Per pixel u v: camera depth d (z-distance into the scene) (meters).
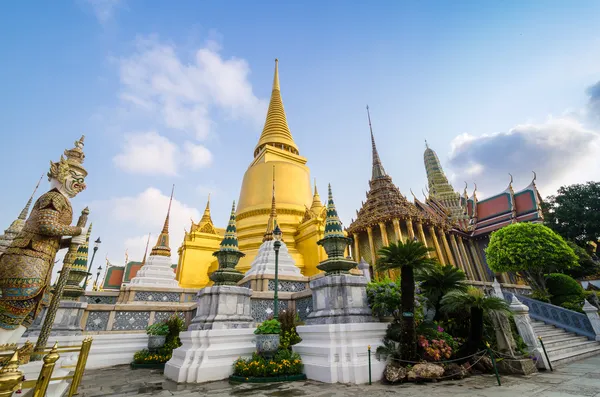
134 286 16.45
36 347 6.64
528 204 46.72
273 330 9.34
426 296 11.68
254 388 7.55
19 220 13.70
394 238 40.97
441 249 43.47
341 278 9.48
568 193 41.00
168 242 20.86
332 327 8.55
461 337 10.84
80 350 6.55
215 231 26.91
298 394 6.82
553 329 16.89
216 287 10.26
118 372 10.66
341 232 10.44
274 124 38.81
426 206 52.06
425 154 82.50
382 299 9.57
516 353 9.80
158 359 11.93
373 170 50.22
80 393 7.36
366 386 7.50
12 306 5.20
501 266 28.31
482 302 9.68
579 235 38.22
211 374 8.77
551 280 26.00
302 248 25.17
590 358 12.86
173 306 15.30
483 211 52.19
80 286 13.62
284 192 29.98
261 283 15.25
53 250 5.82
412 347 8.42
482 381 8.05
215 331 9.38
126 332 14.01
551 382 7.88
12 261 5.29
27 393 5.35
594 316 16.19
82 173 6.47
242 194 31.95
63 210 5.96
